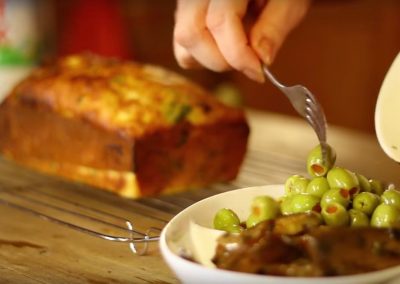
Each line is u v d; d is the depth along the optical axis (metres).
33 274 0.80
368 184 0.74
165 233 0.70
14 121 1.17
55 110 1.10
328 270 0.63
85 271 0.80
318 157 0.75
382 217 0.69
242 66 0.87
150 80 1.11
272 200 0.72
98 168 1.05
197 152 1.06
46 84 1.13
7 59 1.35
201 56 0.89
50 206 0.94
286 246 0.64
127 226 0.84
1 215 0.95
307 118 0.79
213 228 0.74
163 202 0.99
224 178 1.09
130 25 2.03
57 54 1.84
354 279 0.62
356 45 1.81
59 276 0.79
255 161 1.15
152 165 1.02
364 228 0.64
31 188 1.05
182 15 0.88
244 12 0.87
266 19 0.89
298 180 0.75
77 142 1.08
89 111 1.06
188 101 1.07
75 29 1.84
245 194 0.78
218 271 0.63
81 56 1.21
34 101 1.13
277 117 1.43
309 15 1.85
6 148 1.20
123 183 1.02
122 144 1.02
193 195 1.03
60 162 1.11
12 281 0.78
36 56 1.44
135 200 1.00
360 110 1.85
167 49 2.02
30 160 1.16
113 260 0.82
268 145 1.24
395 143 0.82
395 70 0.86
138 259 0.82
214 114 1.07
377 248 0.63
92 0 1.81
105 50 1.82
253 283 0.62
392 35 1.76
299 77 1.91
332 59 1.85
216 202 0.77
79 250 0.85
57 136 1.11
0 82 1.35
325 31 1.84
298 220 0.66
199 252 0.68
